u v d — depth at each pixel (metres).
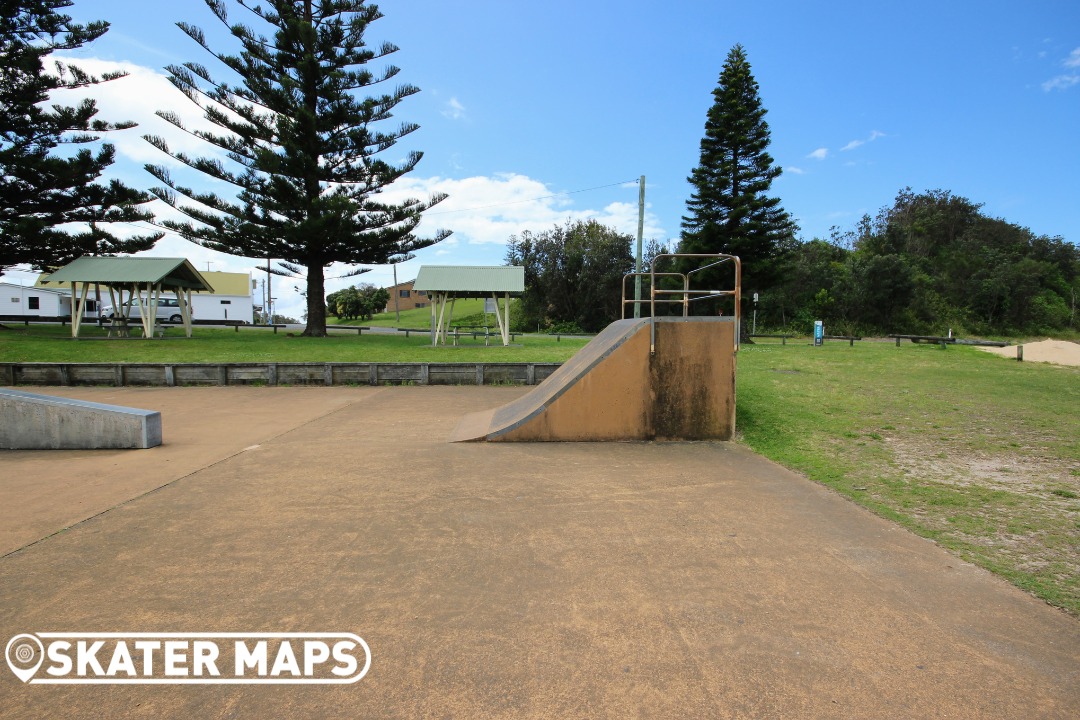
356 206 19.72
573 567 2.99
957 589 2.73
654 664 2.15
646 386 6.05
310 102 20.78
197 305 39.72
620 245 39.84
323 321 22.31
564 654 2.21
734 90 20.88
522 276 20.30
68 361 13.39
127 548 3.26
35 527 3.61
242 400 9.34
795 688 2.00
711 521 3.67
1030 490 4.31
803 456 5.37
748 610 2.54
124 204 22.78
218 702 1.95
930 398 8.35
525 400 7.18
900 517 3.72
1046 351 15.13
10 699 1.97
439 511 3.87
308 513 3.84
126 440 5.86
